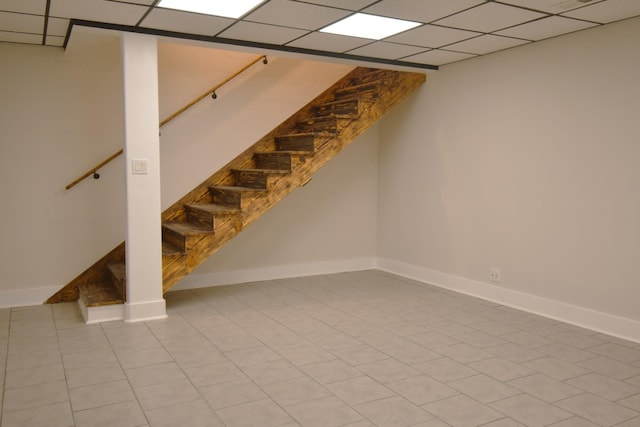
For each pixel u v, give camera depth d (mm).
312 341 3801
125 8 3582
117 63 4910
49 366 3305
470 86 5129
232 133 5512
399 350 3625
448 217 5473
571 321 4277
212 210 4645
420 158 5801
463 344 3756
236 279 5676
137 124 4176
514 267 4770
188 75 5258
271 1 3416
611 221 3979
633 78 3797
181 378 3131
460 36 4270
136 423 2586
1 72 4520
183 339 3826
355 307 4730
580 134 4164
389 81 5438
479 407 2771
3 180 4582
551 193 4410
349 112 5391
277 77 5707
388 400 2848
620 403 2830
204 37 4316
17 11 3637
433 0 3354
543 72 4422
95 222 4930
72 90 4770
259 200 4773
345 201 6297
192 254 4516
